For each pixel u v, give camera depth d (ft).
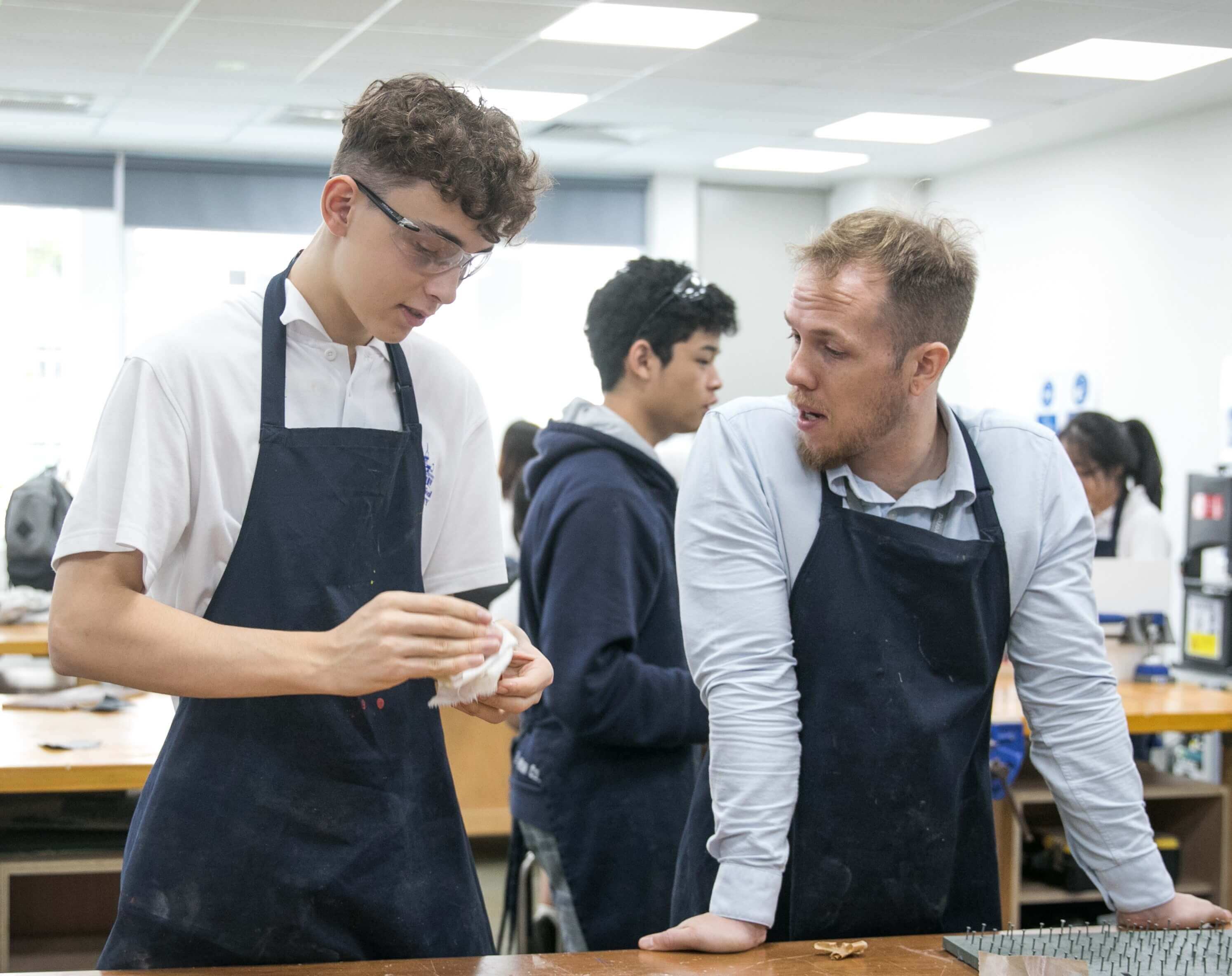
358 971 4.09
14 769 7.79
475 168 3.96
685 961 4.27
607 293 7.33
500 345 29.35
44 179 25.32
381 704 4.60
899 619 4.83
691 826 5.30
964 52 18.81
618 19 17.34
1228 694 11.48
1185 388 22.26
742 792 4.62
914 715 4.79
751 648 4.74
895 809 4.82
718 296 7.27
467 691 4.07
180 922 4.35
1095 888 10.30
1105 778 4.86
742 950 4.42
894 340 4.52
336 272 4.26
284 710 4.44
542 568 6.89
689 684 6.68
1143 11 16.63
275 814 4.42
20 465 25.94
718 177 29.35
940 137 24.90
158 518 4.14
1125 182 23.77
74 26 17.48
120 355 26.09
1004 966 4.03
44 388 25.94
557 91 21.40
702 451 4.94
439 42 18.34
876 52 18.88
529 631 7.27
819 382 4.59
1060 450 5.04
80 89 20.85
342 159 4.13
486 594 5.17
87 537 4.04
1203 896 10.88
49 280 25.81
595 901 6.84
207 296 26.55
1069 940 4.37
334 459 4.46
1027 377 26.53
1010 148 25.77
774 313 30.71
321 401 4.57
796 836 4.85
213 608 4.37
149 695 10.41
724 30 17.84
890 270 4.48
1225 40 17.90
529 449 15.28
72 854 8.30
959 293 4.63
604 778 6.85
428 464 4.89
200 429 4.26
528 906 9.24
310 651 3.92
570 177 28.84
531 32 17.90
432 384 4.91
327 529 4.44
